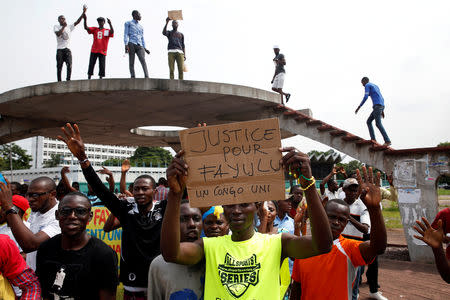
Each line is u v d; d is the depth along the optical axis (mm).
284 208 4793
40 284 2727
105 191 3494
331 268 2725
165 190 8828
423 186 8430
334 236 2836
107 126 15812
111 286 2754
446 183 55156
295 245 2035
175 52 10867
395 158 9078
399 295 6023
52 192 3730
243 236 2113
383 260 8773
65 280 2629
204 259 2213
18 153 65500
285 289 3062
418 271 7570
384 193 9758
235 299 1946
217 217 3064
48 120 14297
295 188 5590
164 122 15141
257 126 2037
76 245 2756
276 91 12289
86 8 10922
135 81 9953
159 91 10125
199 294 2252
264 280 1982
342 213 2807
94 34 10977
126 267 3457
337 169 6312
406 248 10000
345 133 10188
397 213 18844
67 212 2674
